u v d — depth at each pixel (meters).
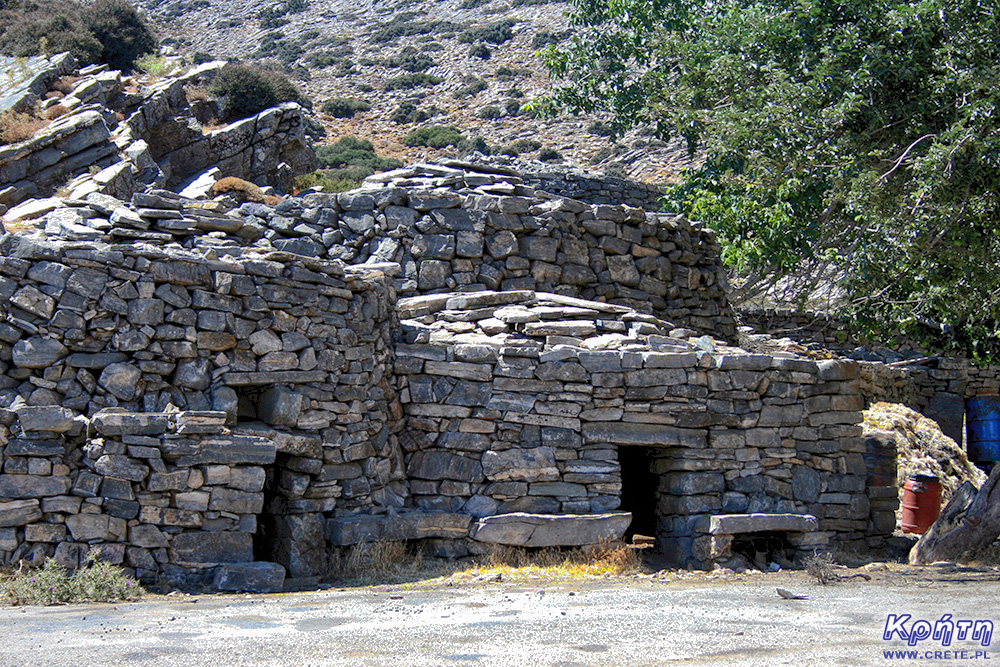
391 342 11.27
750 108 16.09
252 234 12.55
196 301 9.30
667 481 11.57
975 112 13.39
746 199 16.19
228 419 9.30
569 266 13.96
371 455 10.44
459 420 10.89
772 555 11.44
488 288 13.39
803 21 16.66
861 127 15.81
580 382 11.09
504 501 10.68
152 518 8.55
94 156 20.50
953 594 8.38
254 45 78.12
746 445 11.56
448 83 64.06
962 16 14.65
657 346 11.62
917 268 15.35
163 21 86.19
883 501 12.34
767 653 5.56
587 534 10.54
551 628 6.36
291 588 8.91
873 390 19.27
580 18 23.23
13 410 8.27
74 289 8.73
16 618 6.74
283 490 9.77
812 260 17.98
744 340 17.42
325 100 61.91
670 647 5.71
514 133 54.16
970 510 11.09
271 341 9.74
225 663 5.20
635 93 21.80
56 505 8.24
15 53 31.05
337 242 13.38
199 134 26.14
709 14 20.73
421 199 13.40
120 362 8.88
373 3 88.12
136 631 6.17
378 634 6.11
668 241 15.23
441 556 10.29
